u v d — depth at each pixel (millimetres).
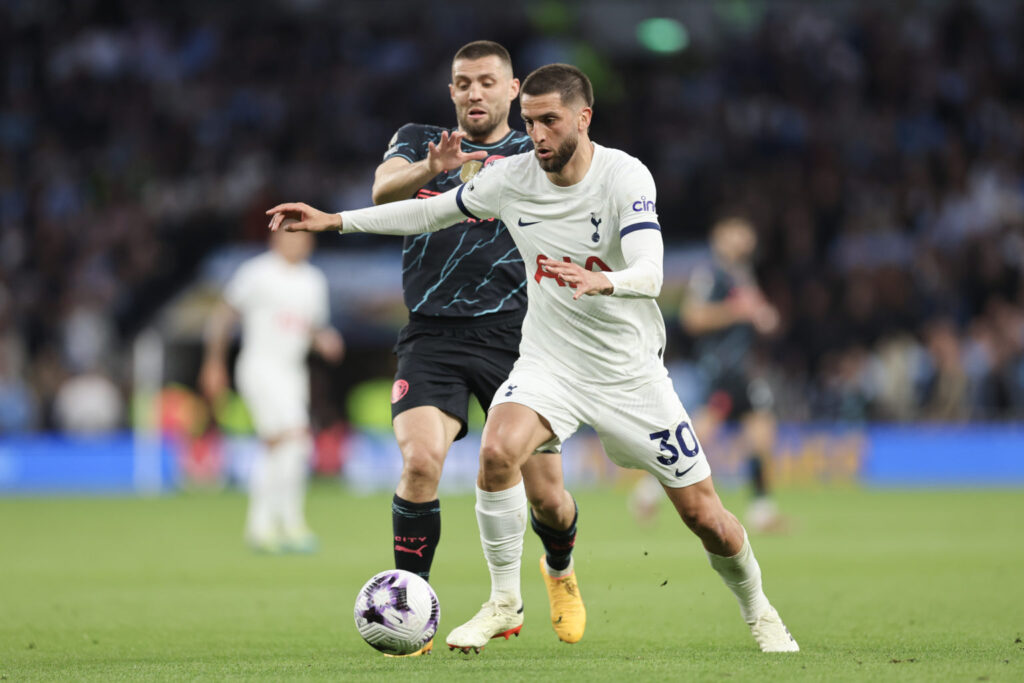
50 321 80688
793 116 97500
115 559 35750
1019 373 74188
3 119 94500
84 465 71312
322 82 97750
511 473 17953
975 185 92188
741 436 68562
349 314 75062
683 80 102625
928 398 73500
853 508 53750
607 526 45875
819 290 79938
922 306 80062
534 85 17281
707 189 91062
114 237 86500
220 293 74438
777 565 32344
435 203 18656
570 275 15859
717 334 43375
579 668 16188
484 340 20406
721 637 20391
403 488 19203
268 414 38625
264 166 92000
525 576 30562
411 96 97562
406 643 17219
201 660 17922
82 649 19375
